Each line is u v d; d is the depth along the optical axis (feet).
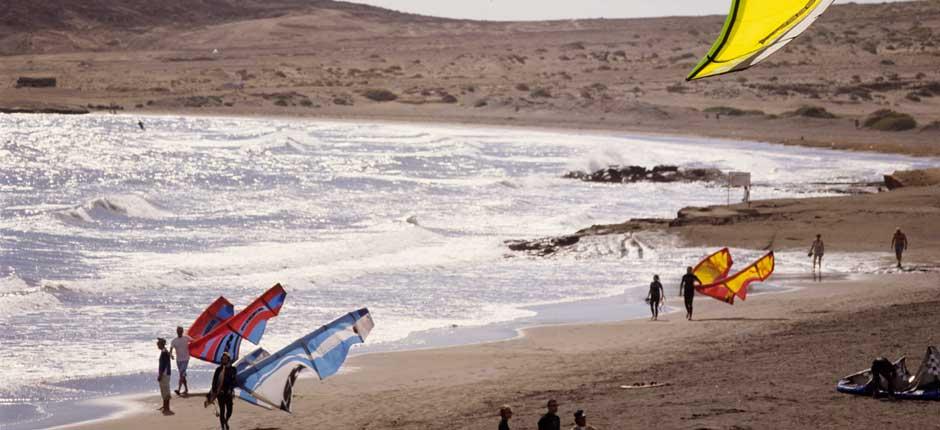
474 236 440.04
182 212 486.38
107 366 212.23
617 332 242.58
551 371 193.77
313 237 430.61
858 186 653.30
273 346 231.50
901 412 122.62
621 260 372.58
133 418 170.81
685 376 170.50
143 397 186.91
